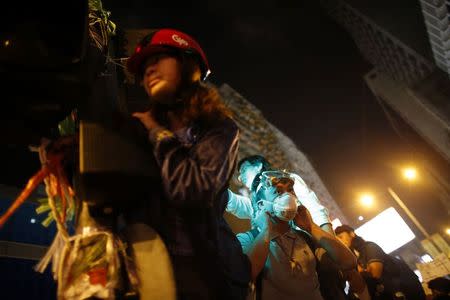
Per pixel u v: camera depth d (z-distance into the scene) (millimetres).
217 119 1434
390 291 2994
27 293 4348
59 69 1180
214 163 1273
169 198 1236
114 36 2240
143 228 1283
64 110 1288
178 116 1482
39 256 4613
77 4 1224
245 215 2367
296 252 2064
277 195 2064
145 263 1190
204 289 1271
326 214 2400
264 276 1964
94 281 1106
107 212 1243
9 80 1143
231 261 1459
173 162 1233
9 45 1138
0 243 4258
